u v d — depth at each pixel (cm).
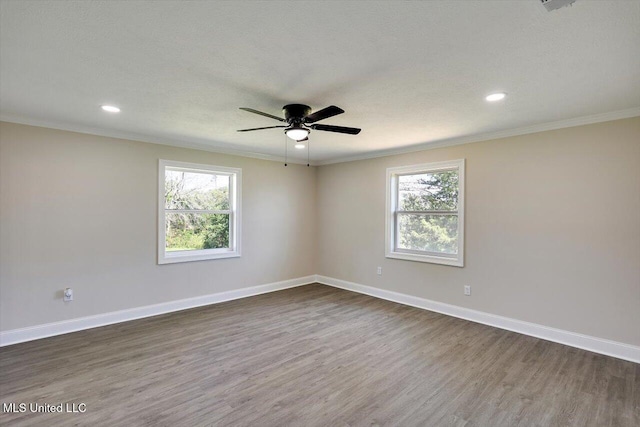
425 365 291
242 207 520
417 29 171
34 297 345
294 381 263
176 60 207
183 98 275
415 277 473
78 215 372
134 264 413
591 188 322
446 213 447
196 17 160
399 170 495
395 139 421
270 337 354
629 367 287
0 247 327
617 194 308
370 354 313
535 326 359
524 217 367
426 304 459
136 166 414
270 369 283
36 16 159
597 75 226
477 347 329
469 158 414
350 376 271
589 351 320
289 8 153
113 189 396
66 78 235
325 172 612
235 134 403
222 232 511
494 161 391
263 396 241
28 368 281
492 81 237
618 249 307
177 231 463
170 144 440
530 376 272
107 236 392
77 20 163
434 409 227
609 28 168
